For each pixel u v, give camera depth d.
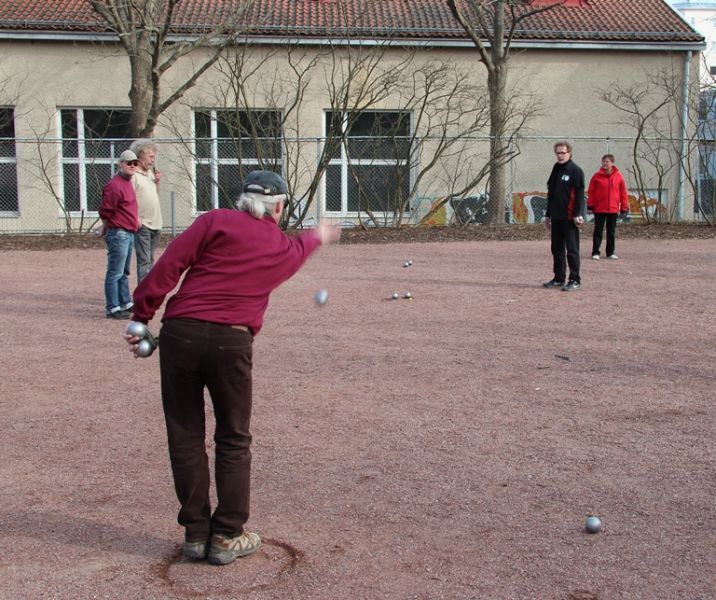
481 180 23.03
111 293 10.23
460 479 5.22
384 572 4.06
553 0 25.88
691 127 24.70
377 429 6.16
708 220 21.94
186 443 4.09
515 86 24.38
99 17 23.41
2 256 16.88
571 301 11.25
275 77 22.59
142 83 20.38
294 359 8.20
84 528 4.57
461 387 7.22
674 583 3.95
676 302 11.16
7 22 22.84
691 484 5.12
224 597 3.82
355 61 22.16
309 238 4.28
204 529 4.17
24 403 6.86
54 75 23.36
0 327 9.76
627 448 5.73
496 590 3.88
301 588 3.91
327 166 22.45
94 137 23.70
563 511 4.76
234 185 22.78
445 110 22.81
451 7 21.45
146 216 10.45
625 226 21.77
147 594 3.85
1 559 4.21
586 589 3.89
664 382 7.32
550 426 6.20
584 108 24.61
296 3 24.97
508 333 9.30
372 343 8.85
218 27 20.27
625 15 25.77
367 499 4.94
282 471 5.38
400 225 21.95
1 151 23.59
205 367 3.97
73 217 23.44
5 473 5.37
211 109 21.83
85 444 5.90
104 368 7.94
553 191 12.08
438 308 10.80
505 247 17.95
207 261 4.02
